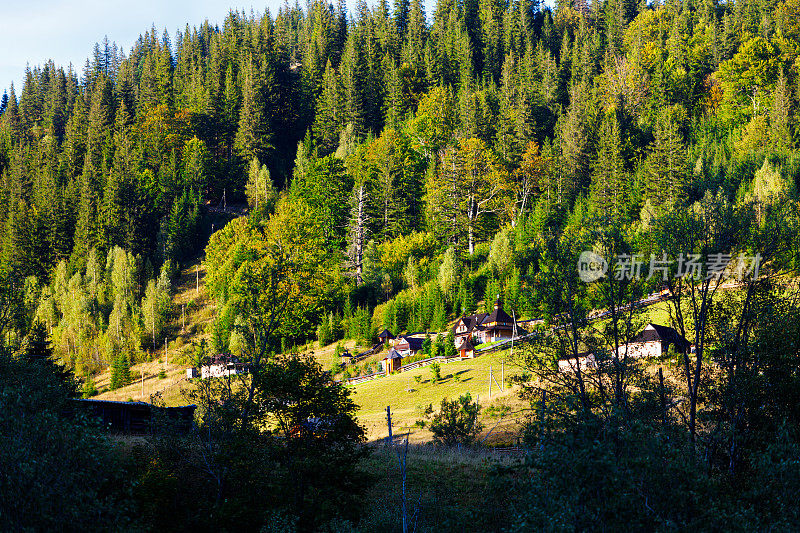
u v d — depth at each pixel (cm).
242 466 2205
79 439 1628
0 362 3012
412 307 10000
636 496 1494
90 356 10019
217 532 2095
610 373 2658
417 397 6412
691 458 1684
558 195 13350
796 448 1828
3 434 1598
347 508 2277
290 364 2427
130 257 12019
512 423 4812
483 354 7769
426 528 2319
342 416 2403
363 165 13788
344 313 10144
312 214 11044
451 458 3353
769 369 2495
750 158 12294
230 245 11969
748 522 1555
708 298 2875
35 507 1505
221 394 2520
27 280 11731
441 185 13300
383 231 13038
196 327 10588
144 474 2202
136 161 15425
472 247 12375
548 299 2970
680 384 3061
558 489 1516
